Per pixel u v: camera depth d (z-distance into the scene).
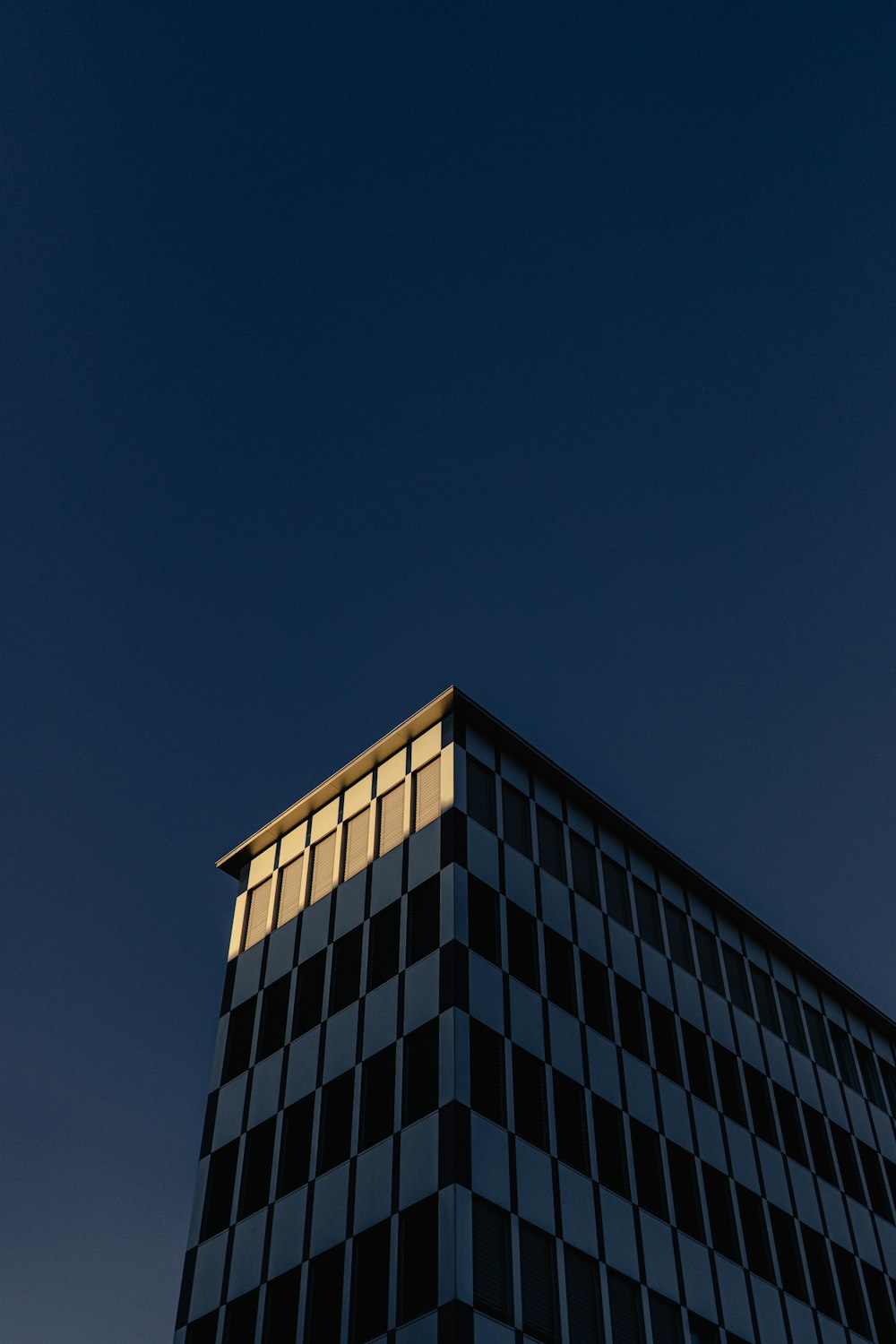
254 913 43.88
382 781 42.44
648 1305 32.66
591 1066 36.28
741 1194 38.62
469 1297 28.39
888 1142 47.38
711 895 47.12
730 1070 42.12
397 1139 32.34
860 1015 51.66
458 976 34.06
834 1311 38.84
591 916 40.59
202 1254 35.28
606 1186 33.91
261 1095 37.66
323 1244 32.25
